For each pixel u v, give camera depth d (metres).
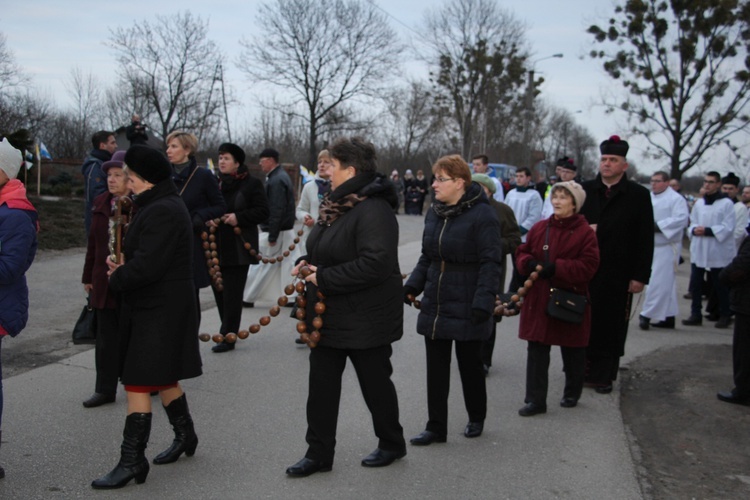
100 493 3.75
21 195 3.97
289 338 7.39
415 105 49.66
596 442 4.82
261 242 8.73
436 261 4.59
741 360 5.63
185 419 4.20
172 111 35.44
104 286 4.97
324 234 3.96
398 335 4.05
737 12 22.48
